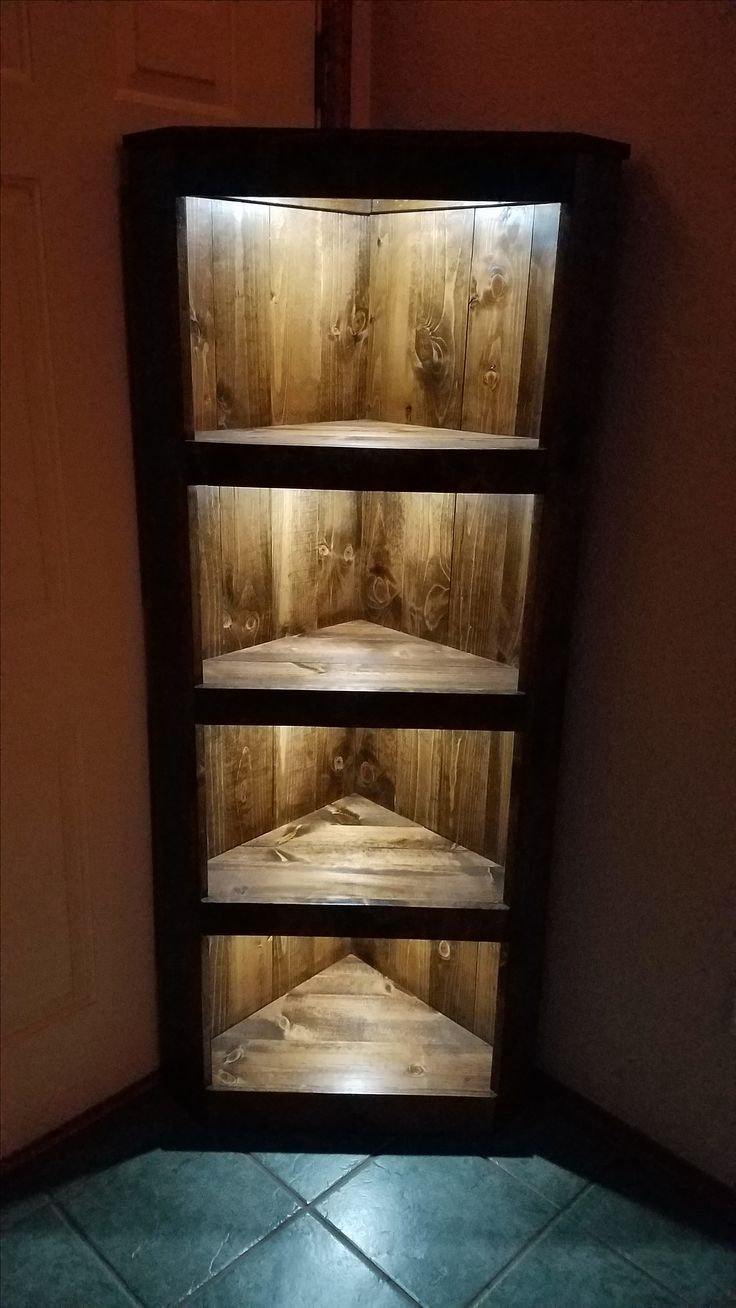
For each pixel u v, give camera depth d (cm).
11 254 129
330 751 191
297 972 198
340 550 177
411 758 185
